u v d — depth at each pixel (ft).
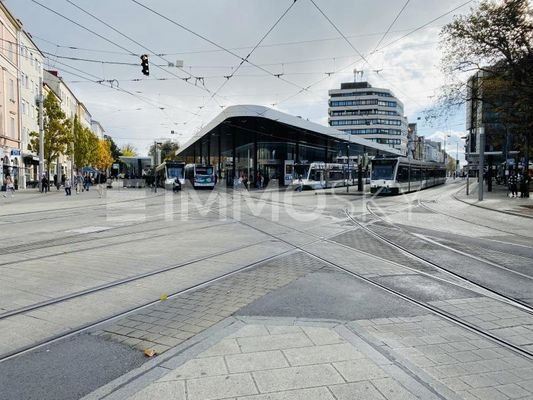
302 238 39.34
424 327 16.10
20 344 14.34
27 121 156.97
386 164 118.11
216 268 26.09
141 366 12.52
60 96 230.27
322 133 162.81
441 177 209.46
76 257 29.40
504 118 86.53
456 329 15.97
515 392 11.27
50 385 11.51
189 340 14.42
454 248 34.30
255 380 11.61
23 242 35.94
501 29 70.74
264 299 19.45
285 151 193.88
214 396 10.79
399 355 13.42
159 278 23.49
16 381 11.76
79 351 13.71
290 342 14.21
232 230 44.96
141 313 17.47
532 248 34.60
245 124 143.64
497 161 248.11
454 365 12.85
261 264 27.40
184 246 34.35
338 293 20.59
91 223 50.83
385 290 21.35
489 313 18.01
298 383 11.46
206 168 169.68
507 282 23.36
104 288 21.34
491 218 59.88
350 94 369.91
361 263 27.96
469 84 83.71
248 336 14.71
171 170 161.68
